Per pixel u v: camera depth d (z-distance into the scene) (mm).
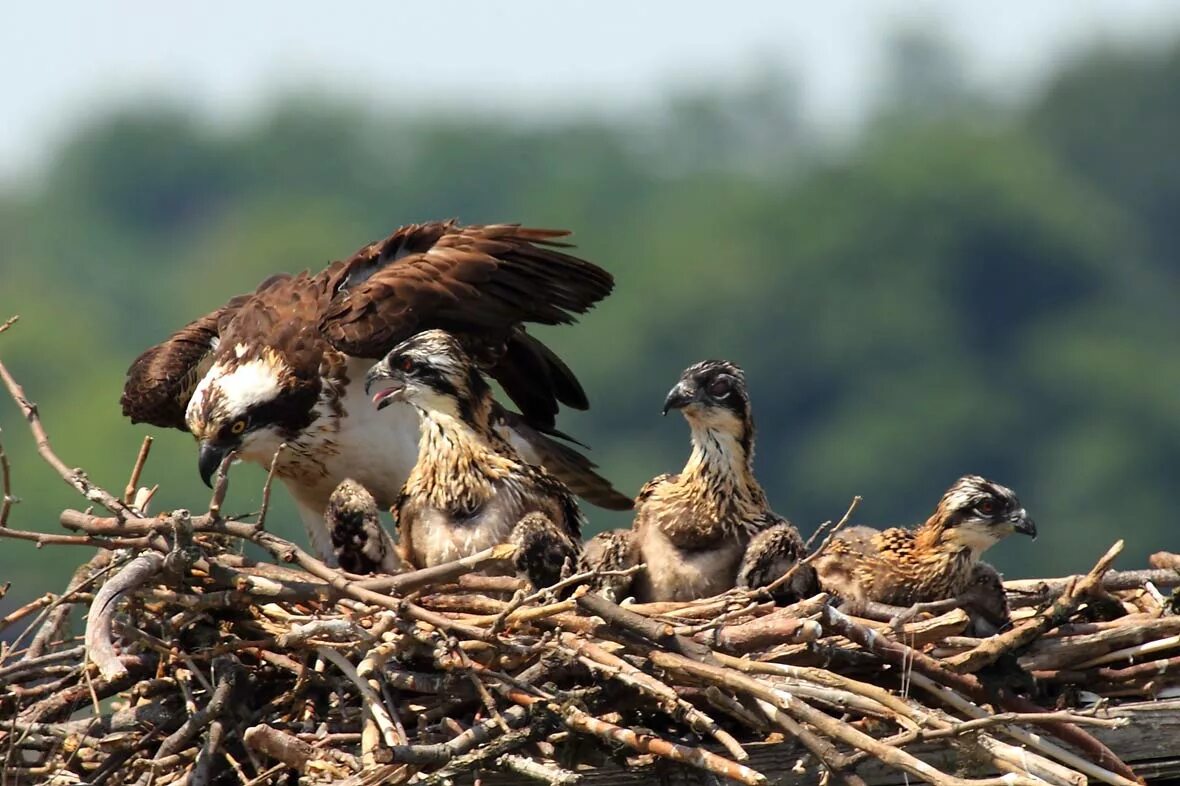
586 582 10914
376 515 11906
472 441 12203
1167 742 10688
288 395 13273
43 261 70188
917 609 11180
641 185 70500
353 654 10430
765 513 12258
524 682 10211
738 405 12102
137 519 10875
